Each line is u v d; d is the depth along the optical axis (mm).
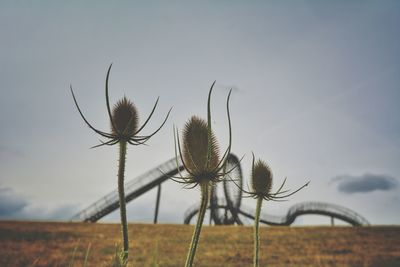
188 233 44406
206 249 35188
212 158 3994
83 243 36656
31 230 43781
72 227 47500
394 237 42812
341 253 34938
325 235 44156
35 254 30453
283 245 38438
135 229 46625
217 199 54719
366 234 44688
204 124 4402
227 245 37688
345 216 63219
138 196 57906
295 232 46031
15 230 43281
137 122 4738
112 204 58156
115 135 4355
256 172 5227
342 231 46750
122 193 4270
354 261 31203
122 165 4332
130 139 4359
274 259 31859
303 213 64125
